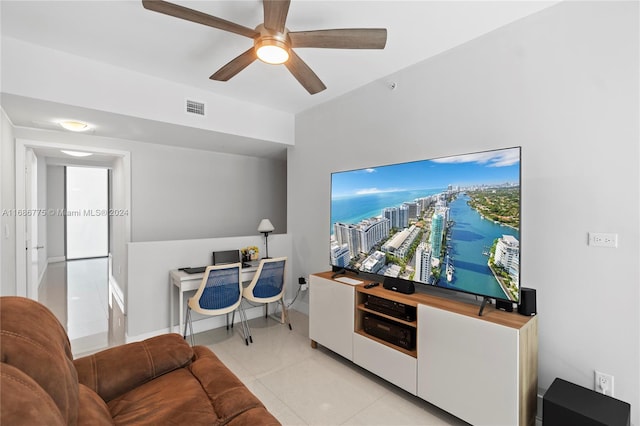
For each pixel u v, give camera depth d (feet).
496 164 6.30
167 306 10.87
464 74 7.77
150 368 5.07
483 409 5.87
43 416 2.46
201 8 6.55
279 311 13.47
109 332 11.10
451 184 7.06
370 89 10.15
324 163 11.96
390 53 8.25
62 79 8.16
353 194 9.44
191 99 10.50
